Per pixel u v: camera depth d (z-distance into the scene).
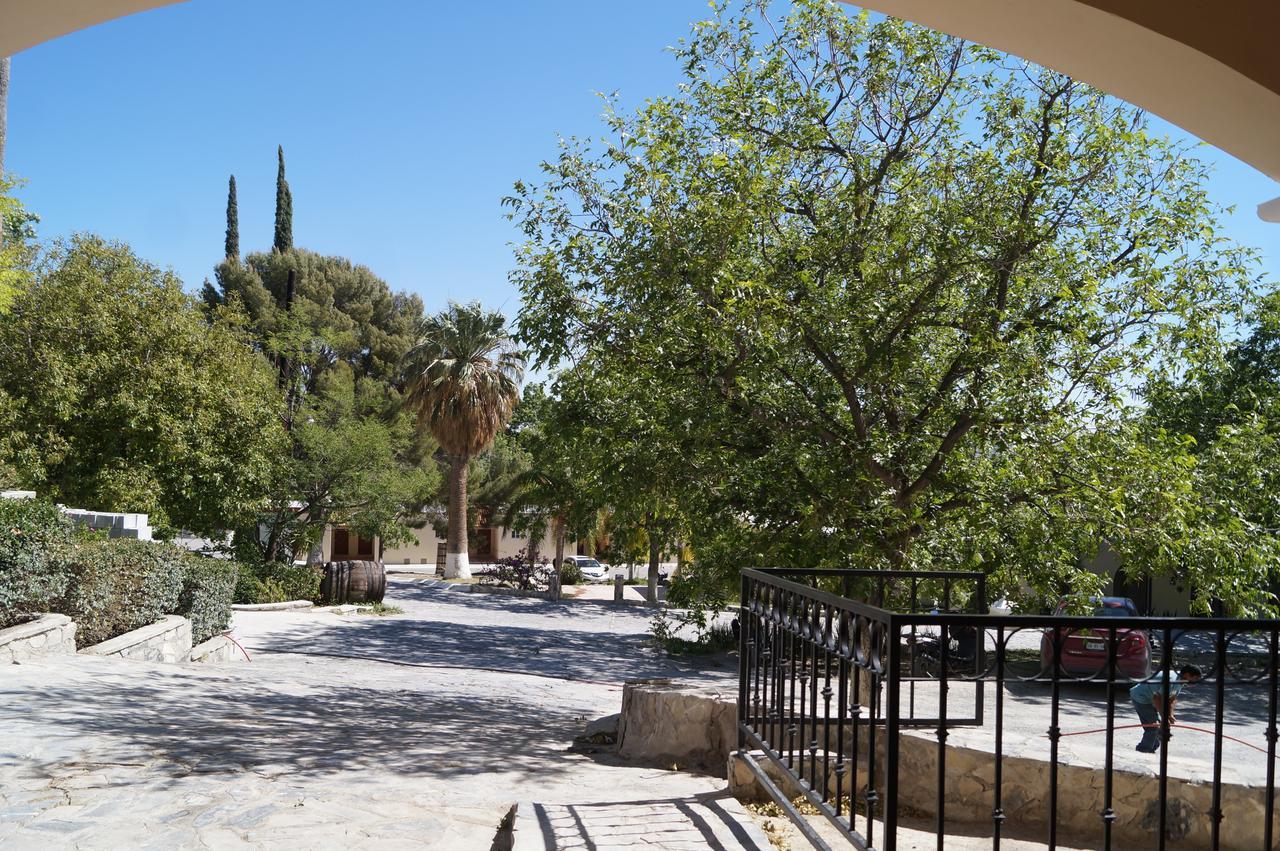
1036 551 9.64
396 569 50.09
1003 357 9.53
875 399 10.42
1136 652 12.01
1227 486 10.23
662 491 10.87
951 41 10.72
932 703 7.04
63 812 4.90
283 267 48.00
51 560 10.86
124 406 22.14
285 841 4.60
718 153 10.17
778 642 4.80
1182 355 9.95
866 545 9.66
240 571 25.77
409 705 10.86
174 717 7.84
